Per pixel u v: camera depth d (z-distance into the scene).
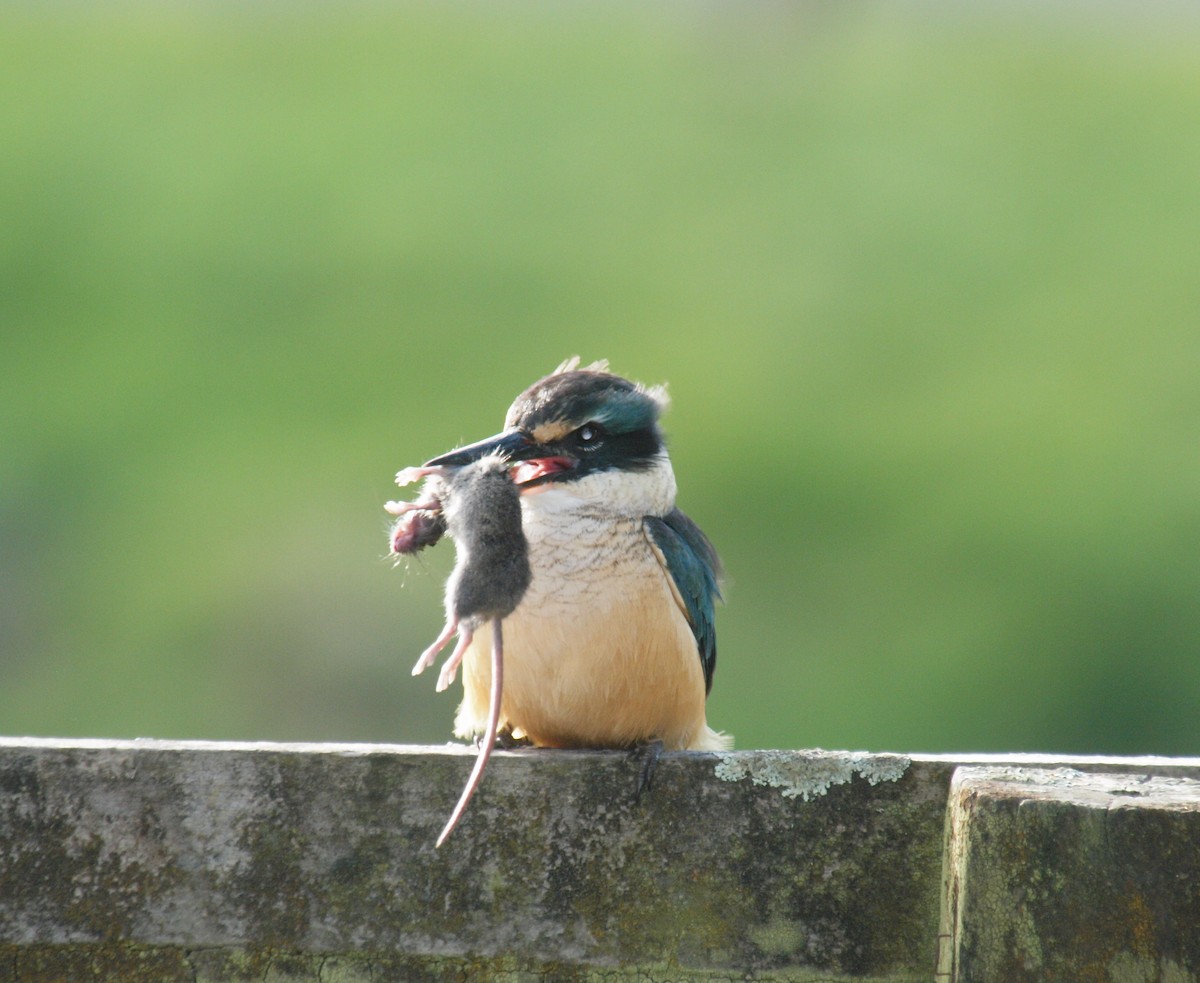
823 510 19.27
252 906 3.80
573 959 3.80
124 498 18.89
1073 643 17.38
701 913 3.80
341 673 15.80
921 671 17.33
